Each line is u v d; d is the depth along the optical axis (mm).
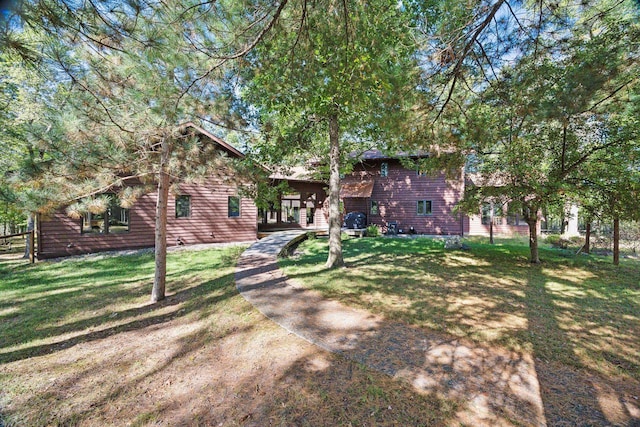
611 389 2902
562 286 6699
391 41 4703
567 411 2582
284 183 9406
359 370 3260
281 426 2527
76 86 3814
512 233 19688
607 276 7711
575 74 3758
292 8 3881
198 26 3541
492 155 9750
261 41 4133
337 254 8727
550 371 3221
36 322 5113
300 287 6551
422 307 5254
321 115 8336
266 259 10102
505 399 2752
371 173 21594
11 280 7844
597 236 13531
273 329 4352
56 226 11062
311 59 4520
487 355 3568
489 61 4648
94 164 4570
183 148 5562
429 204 20125
